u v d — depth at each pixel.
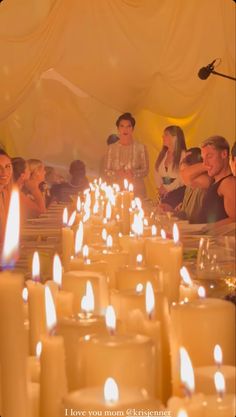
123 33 7.77
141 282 1.10
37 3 7.54
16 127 7.46
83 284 1.03
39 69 7.56
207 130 7.73
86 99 7.66
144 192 7.64
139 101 7.74
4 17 7.49
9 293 0.62
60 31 7.61
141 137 7.68
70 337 0.81
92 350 0.69
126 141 7.64
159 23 7.82
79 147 7.57
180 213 7.55
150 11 7.80
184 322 0.80
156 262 1.31
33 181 7.32
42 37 7.57
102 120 7.68
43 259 2.79
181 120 7.74
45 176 7.38
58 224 6.84
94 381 0.69
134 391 0.62
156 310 0.87
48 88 7.58
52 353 0.71
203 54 7.84
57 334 0.81
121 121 7.66
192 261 3.81
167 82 7.82
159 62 7.88
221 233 7.34
